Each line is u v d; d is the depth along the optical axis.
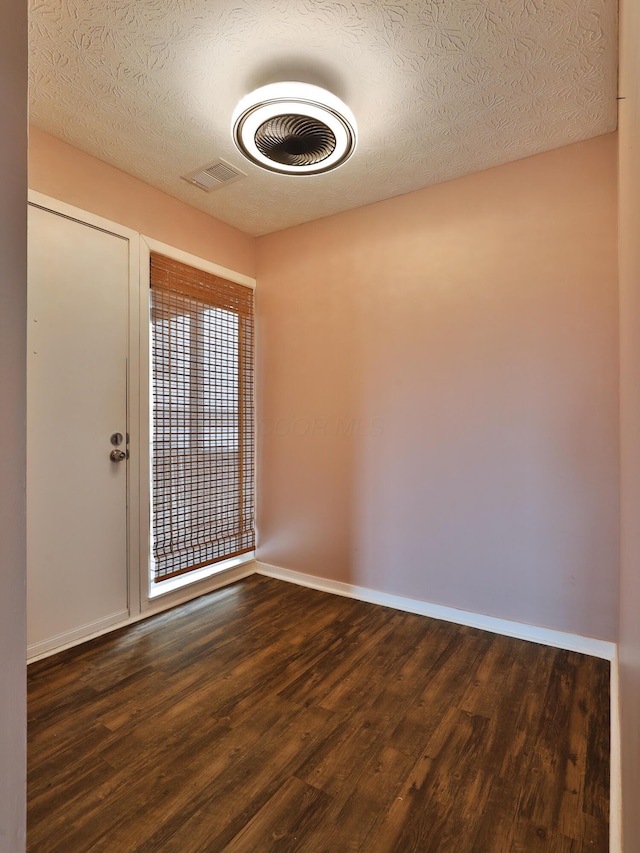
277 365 3.10
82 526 2.19
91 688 1.81
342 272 2.81
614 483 2.02
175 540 2.68
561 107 1.85
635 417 0.93
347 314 2.79
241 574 3.11
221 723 1.61
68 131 2.03
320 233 2.89
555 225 2.15
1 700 0.58
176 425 2.67
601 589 2.04
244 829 1.20
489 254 2.32
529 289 2.21
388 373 2.63
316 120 1.72
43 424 2.04
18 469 0.60
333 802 1.29
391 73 1.67
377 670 1.95
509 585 2.27
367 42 1.54
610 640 2.03
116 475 2.34
